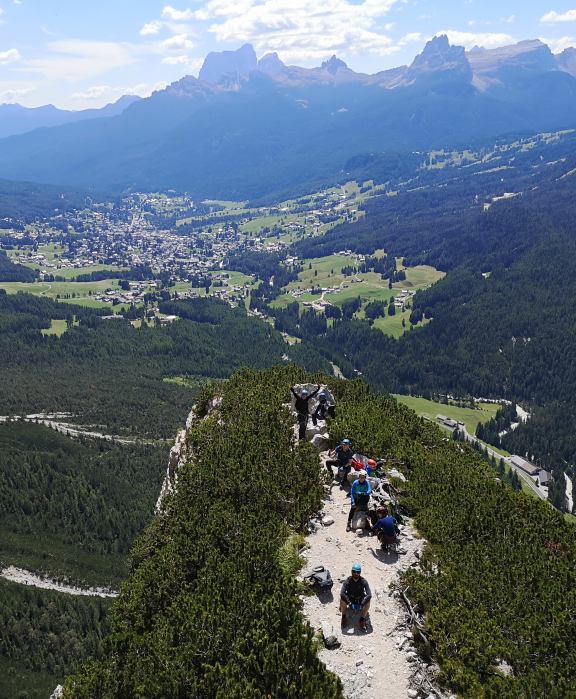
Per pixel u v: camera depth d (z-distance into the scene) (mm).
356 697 16234
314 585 21109
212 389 47750
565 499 165625
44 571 140375
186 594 22922
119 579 144500
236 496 29453
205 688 17312
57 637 113688
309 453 32125
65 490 175750
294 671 16875
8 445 198125
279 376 47906
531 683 16641
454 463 35781
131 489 184625
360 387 47594
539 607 20516
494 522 27109
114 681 20031
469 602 20375
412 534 25281
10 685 99500
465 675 16797
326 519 25844
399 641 18453
